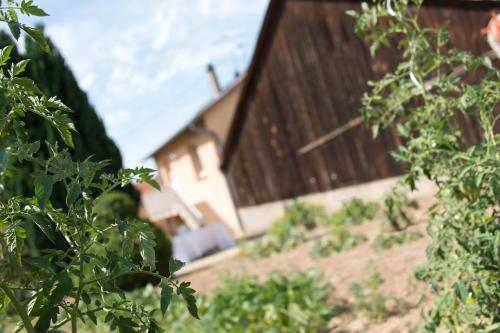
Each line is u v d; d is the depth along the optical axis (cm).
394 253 756
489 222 264
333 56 1302
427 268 295
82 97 1347
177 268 161
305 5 1341
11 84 160
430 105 306
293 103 1488
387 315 555
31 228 163
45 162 155
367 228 1057
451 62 317
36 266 162
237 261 1228
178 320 665
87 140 1333
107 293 174
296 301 599
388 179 1277
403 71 329
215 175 2212
